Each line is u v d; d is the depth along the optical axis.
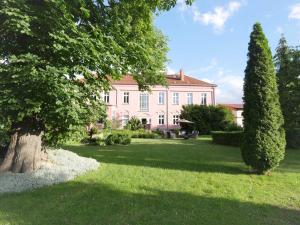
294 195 8.73
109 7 10.50
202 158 15.51
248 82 11.27
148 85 21.42
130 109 51.81
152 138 35.16
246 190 9.08
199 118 43.66
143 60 11.45
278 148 10.95
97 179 9.98
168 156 16.14
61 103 9.01
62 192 8.51
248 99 11.20
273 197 8.52
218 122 43.72
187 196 8.33
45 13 9.27
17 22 8.73
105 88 11.56
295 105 20.81
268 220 6.75
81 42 9.03
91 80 10.77
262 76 11.08
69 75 9.93
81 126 11.24
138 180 9.93
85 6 9.71
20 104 9.17
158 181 9.85
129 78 53.12
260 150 10.86
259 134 10.94
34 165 10.68
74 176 10.25
